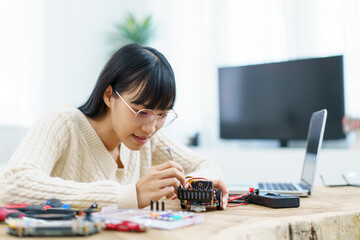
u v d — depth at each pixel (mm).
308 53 3199
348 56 3000
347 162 2568
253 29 3488
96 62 4238
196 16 3814
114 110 973
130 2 4285
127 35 3883
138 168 1353
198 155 1394
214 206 845
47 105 3945
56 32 4023
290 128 3037
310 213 800
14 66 3717
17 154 942
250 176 2887
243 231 622
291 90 3037
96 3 4246
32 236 563
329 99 2889
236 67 3273
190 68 3797
